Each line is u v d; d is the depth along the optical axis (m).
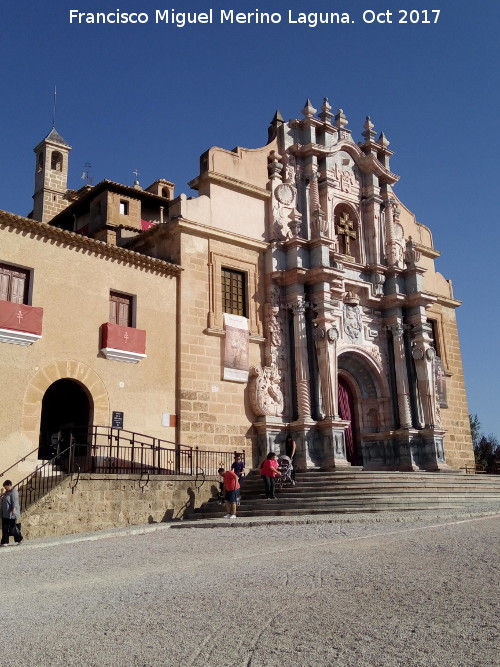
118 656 5.93
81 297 21.91
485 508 18.44
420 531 13.11
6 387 19.53
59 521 17.34
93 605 8.11
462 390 35.12
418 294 31.20
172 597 8.21
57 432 22.44
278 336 27.22
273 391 26.30
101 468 20.77
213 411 24.67
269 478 20.69
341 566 9.54
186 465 23.22
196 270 25.55
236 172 28.03
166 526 17.95
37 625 7.27
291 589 8.16
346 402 30.33
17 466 19.31
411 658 5.34
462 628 6.05
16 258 20.58
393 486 21.20
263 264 27.95
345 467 25.42
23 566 12.06
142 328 23.41
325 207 30.20
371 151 32.97
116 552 13.28
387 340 31.25
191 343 24.62
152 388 23.23
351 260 30.59
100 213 30.77
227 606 7.49
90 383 21.55
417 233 35.50
